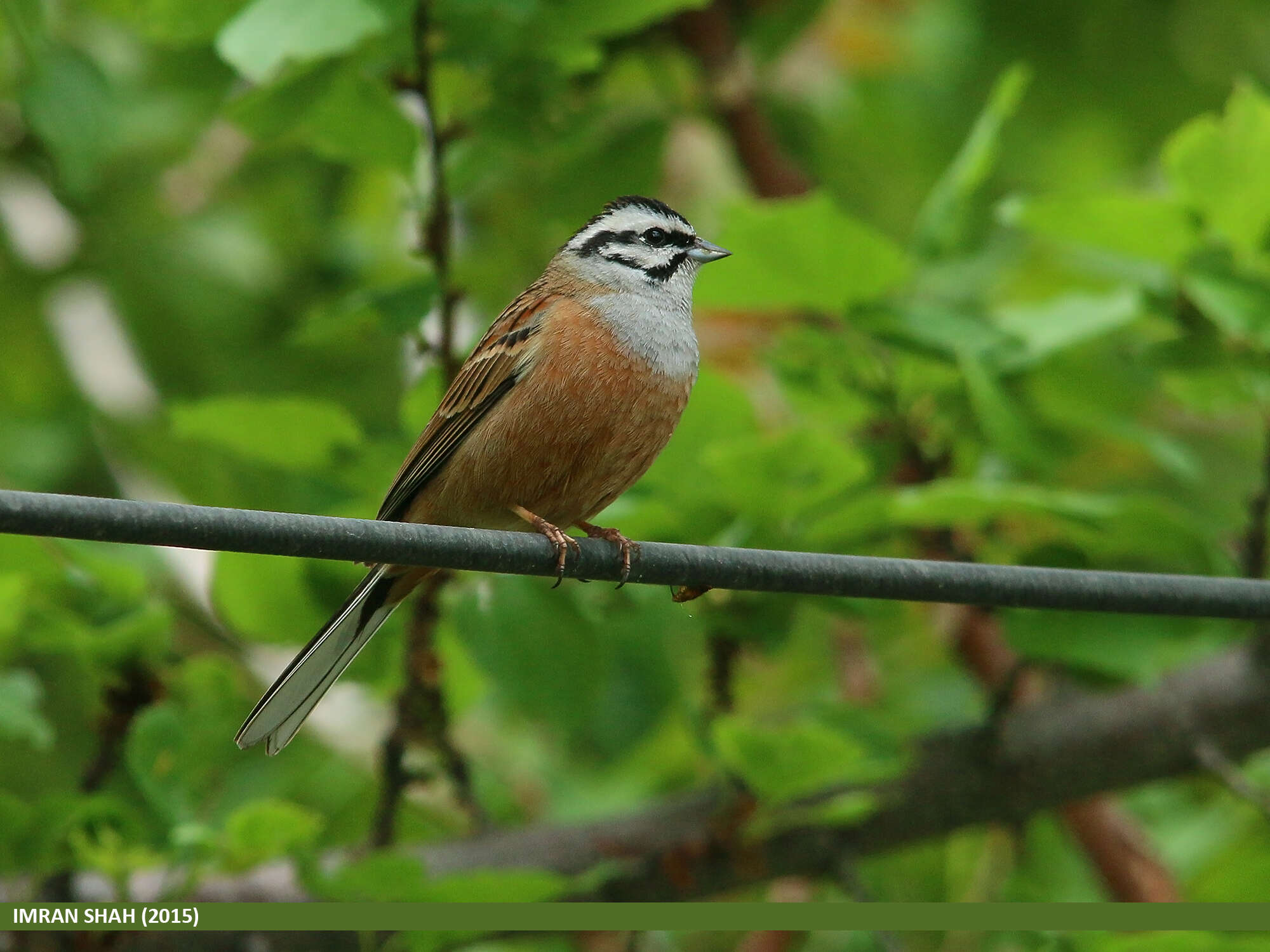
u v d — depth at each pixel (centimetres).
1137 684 969
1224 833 1261
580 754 1353
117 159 1345
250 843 895
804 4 1370
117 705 963
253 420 995
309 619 1029
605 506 973
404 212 1375
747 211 976
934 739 1072
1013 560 1019
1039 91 1505
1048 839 1333
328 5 816
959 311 1020
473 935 1030
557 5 938
